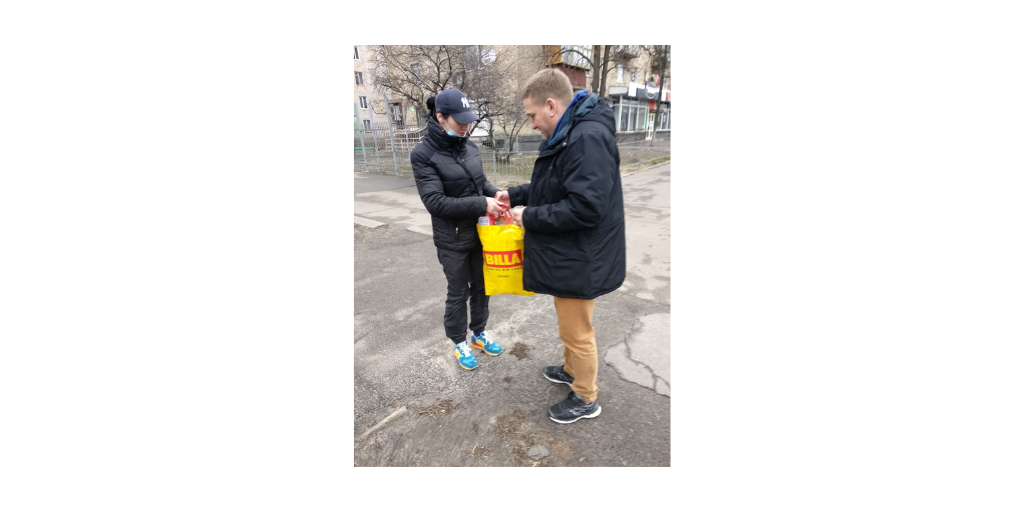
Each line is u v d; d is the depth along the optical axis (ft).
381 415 7.32
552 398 7.61
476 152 7.66
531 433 6.89
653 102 69.67
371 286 12.59
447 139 7.01
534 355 8.88
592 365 6.65
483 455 6.56
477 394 7.75
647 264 13.94
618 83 60.44
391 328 10.07
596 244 5.86
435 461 6.49
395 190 31.24
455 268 7.70
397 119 48.44
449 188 7.27
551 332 9.78
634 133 66.39
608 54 44.73
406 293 12.03
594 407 7.06
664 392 7.69
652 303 11.02
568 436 6.82
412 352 9.04
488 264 6.98
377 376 8.27
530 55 38.32
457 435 6.90
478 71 35.53
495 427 7.02
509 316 10.59
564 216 5.47
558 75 5.68
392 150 42.04
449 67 34.65
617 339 9.31
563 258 5.91
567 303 6.26
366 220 20.90
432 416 7.28
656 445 6.64
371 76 39.24
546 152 5.76
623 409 7.32
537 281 6.22
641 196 26.45
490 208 7.05
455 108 6.73
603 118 5.54
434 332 9.84
